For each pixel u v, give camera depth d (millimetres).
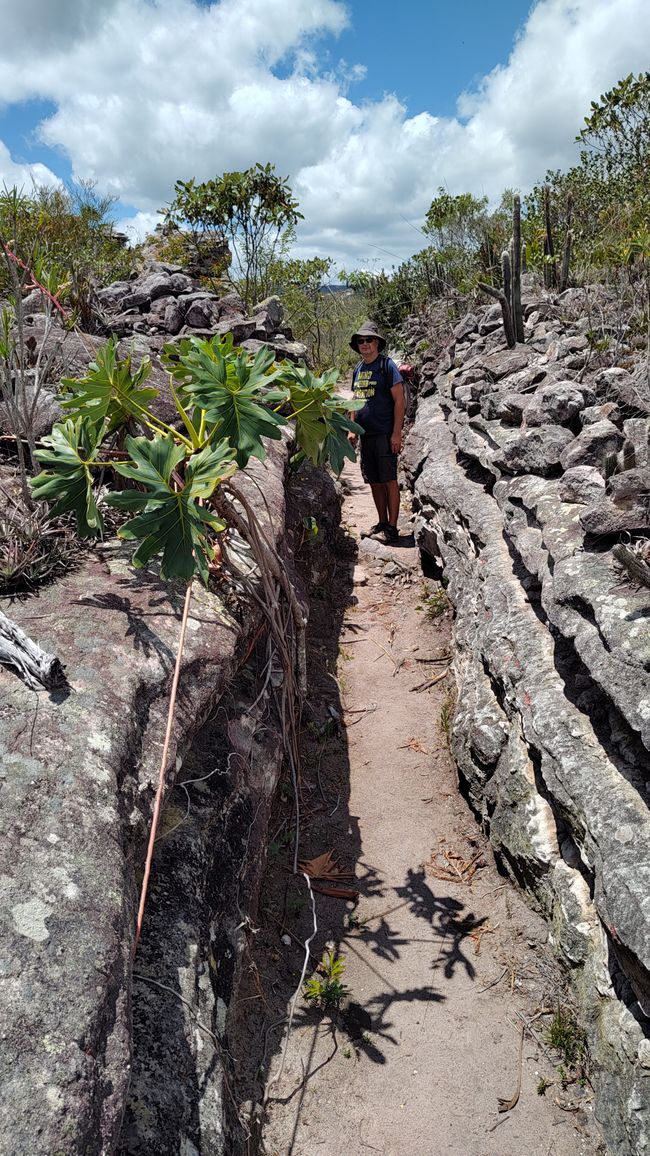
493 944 3020
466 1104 2475
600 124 8492
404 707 4496
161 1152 1787
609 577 2783
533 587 3598
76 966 1645
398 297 13672
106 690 2363
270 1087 2490
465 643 4379
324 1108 2457
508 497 4027
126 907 1866
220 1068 2082
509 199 11039
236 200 9773
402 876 3365
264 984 2807
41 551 2988
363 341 6254
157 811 2135
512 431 4562
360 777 3949
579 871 2801
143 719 2402
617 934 2186
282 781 3740
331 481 6332
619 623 2549
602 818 2434
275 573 3637
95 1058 1548
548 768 2838
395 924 3129
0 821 1865
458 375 7059
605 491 3002
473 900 3240
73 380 2969
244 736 3109
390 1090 2520
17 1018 1513
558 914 2803
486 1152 2344
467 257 11492
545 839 2986
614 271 6684
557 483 3684
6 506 3121
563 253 7617
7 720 2158
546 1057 2613
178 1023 2035
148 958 2111
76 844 1889
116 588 2947
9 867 1777
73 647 2525
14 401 3152
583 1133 2391
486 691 3793
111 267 9148
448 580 5242
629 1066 2240
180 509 2828
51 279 4609
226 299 8695
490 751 3461
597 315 5922
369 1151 2350
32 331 4355
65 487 2949
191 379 3615
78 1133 1408
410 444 7816
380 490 6648
